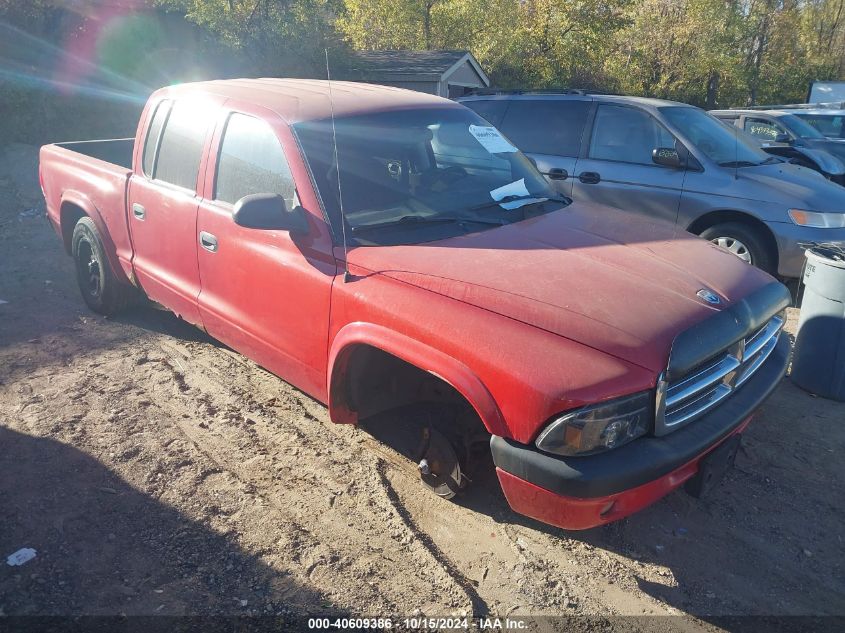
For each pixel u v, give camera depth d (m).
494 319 2.95
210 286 4.40
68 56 15.68
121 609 2.86
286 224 3.57
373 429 4.24
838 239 6.50
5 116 13.68
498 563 3.21
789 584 3.13
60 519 3.41
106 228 5.47
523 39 30.09
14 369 5.02
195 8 17.20
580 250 3.50
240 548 3.24
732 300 3.20
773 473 3.98
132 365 5.12
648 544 3.37
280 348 3.92
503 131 8.30
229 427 4.30
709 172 6.95
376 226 3.66
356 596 2.97
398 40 29.53
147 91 16.83
